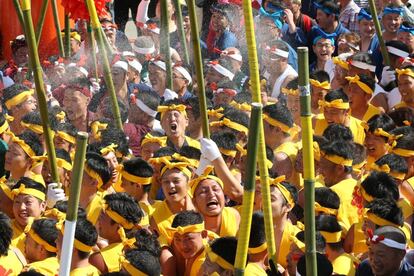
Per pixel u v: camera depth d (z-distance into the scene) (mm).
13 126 24906
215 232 19812
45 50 30344
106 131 22219
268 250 15852
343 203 20516
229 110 23734
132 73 28547
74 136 23000
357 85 25703
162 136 23312
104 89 26312
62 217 18812
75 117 25453
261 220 18016
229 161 21984
